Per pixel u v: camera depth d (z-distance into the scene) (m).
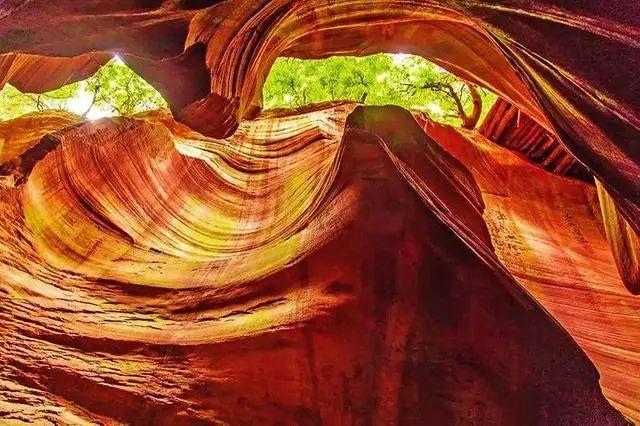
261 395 4.92
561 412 4.57
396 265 5.23
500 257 10.15
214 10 6.21
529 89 6.43
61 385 4.75
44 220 7.35
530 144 15.61
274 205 10.84
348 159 6.20
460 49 8.93
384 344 4.93
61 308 5.97
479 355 4.80
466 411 4.62
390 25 8.89
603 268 11.06
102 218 8.31
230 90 7.20
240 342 5.19
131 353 5.38
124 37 6.03
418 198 5.54
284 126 15.01
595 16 4.59
